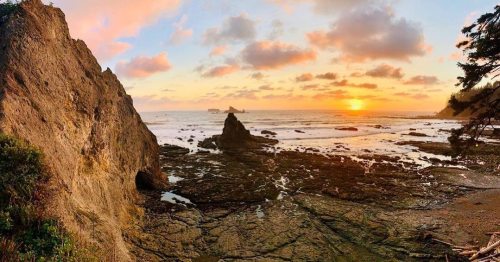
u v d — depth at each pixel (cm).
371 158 4209
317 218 2031
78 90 1809
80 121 1712
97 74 2144
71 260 855
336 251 1609
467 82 1858
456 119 15912
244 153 4425
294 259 1525
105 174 1880
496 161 3862
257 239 1725
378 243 1692
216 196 2461
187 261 1487
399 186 2784
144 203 2266
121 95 2459
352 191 2592
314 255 1564
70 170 1383
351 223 1944
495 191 2650
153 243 1636
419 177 3120
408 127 10238
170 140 6259
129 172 2297
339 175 3173
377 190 2633
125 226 1773
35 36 1572
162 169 3397
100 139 1923
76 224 1131
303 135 7269
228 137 5306
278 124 10938
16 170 918
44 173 988
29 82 1395
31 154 966
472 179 3034
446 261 1502
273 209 2189
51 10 1859
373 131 8544
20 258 742
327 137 6925
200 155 4288
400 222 1959
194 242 1680
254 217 2041
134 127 2495
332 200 2388
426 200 2411
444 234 1775
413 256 1553
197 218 2012
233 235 1766
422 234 1747
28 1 1689
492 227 1864
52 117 1436
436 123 12625
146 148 2630
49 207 940
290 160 3934
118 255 1245
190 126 10362
